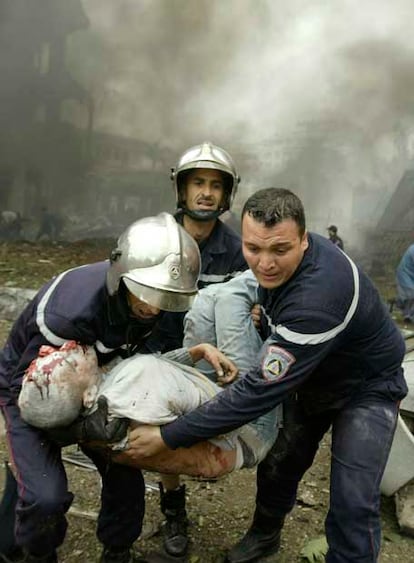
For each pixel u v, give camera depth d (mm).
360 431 2051
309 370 1867
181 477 3166
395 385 2131
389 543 2668
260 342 2160
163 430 1871
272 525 2445
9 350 2068
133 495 2164
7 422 1971
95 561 2436
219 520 2787
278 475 2355
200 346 2152
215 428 1847
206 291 2293
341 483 2020
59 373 1772
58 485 1865
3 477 2982
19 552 2246
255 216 1830
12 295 6398
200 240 2762
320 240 1987
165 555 2461
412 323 8062
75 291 1893
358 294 1921
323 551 2514
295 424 2326
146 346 2436
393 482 2883
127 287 1815
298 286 1871
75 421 1884
